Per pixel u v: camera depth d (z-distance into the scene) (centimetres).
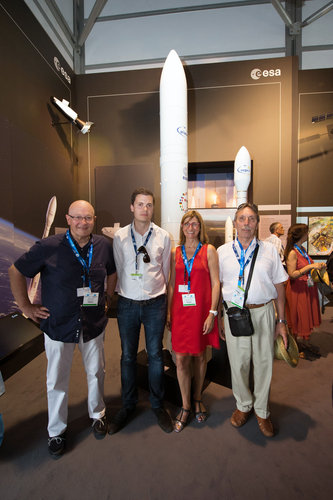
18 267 153
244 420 182
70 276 155
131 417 192
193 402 203
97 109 443
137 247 176
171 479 143
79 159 449
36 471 149
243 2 489
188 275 174
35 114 335
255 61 419
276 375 247
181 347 175
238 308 164
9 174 283
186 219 175
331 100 461
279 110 420
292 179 423
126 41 505
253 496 133
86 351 168
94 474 146
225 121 431
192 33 500
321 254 485
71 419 190
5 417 194
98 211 444
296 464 151
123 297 178
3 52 278
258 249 166
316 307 286
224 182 478
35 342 296
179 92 319
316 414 194
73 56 495
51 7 412
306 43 489
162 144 328
